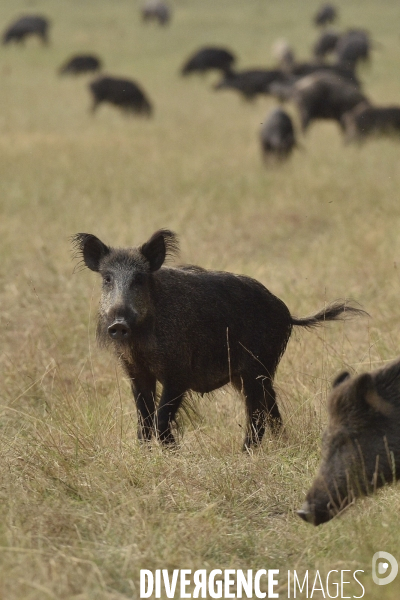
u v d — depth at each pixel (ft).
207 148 270.46
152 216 171.83
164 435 77.56
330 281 126.93
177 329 77.15
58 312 115.75
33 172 220.02
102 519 63.05
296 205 184.14
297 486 69.46
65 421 81.30
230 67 467.52
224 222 171.01
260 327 82.28
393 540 59.62
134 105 359.25
